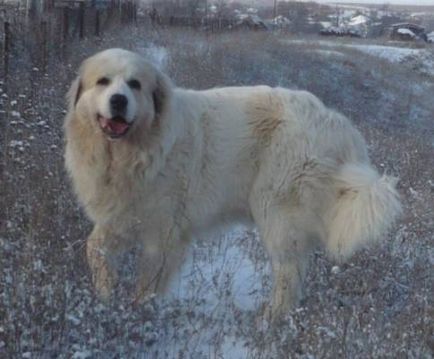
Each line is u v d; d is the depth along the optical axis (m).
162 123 2.91
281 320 2.93
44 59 7.00
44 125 4.44
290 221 3.07
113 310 2.67
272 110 3.10
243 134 3.07
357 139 3.18
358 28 41.03
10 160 3.74
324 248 3.22
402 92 16.77
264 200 3.07
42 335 2.54
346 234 3.02
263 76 14.73
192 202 3.03
